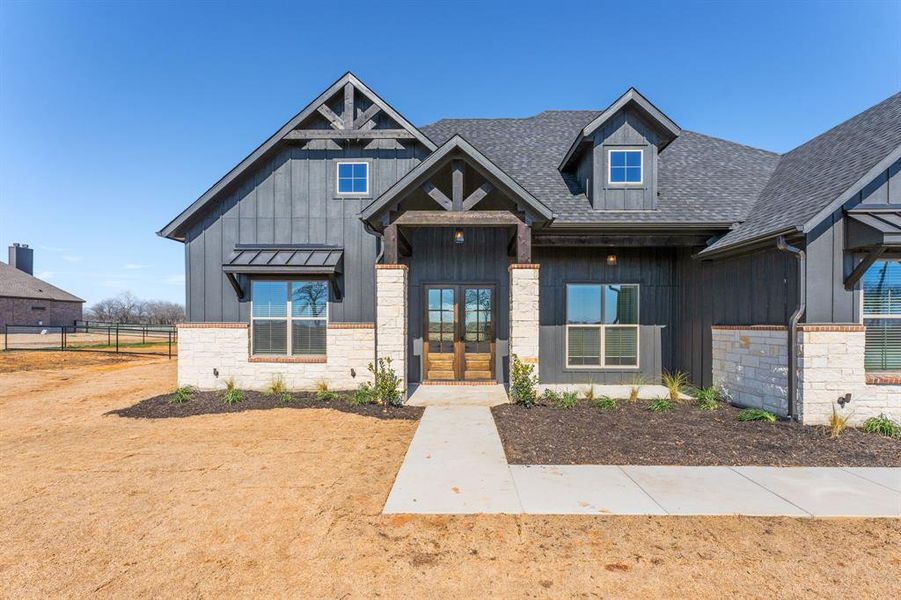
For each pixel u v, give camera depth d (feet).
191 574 10.71
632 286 35.60
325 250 33.76
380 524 12.97
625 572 10.71
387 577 10.55
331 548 11.77
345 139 33.99
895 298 23.18
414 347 35.12
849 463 17.67
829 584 10.27
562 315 35.40
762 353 25.76
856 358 22.79
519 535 12.34
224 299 34.14
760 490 15.16
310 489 15.42
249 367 33.76
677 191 33.99
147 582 10.42
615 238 32.71
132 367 49.88
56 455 19.03
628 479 16.11
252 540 12.17
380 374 28.09
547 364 35.29
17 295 125.90
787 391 23.88
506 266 35.24
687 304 33.96
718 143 41.19
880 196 22.77
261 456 18.78
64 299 141.59
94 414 26.63
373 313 34.04
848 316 23.02
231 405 28.12
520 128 44.32
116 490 15.40
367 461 18.12
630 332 35.53
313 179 34.42
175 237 34.60
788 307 23.97
